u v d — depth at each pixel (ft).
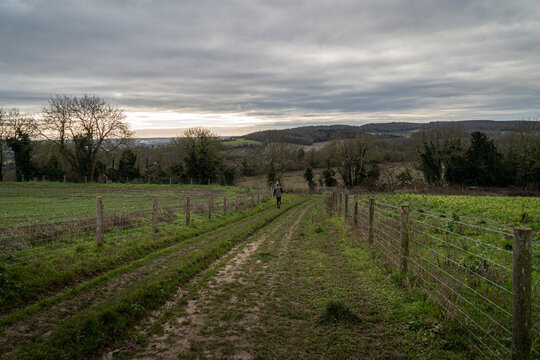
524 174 156.56
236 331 16.51
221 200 88.22
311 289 22.85
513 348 11.59
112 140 173.99
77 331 15.30
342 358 13.80
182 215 57.21
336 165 225.97
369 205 33.78
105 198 91.71
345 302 20.01
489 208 61.31
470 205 67.77
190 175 198.80
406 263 23.12
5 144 170.91
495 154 168.86
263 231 50.57
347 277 25.13
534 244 31.09
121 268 26.20
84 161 173.06
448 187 160.66
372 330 16.26
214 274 26.71
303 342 15.28
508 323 14.94
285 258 32.14
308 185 227.20
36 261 25.14
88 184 154.92
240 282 24.66
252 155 259.60
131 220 42.68
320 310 18.95
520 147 161.89
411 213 51.75
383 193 162.91
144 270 26.40
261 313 18.76
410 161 208.44
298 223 60.03
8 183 142.72
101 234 32.45
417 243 24.03
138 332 16.42
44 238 31.63
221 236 43.16
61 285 22.38
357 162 214.28
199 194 121.60
